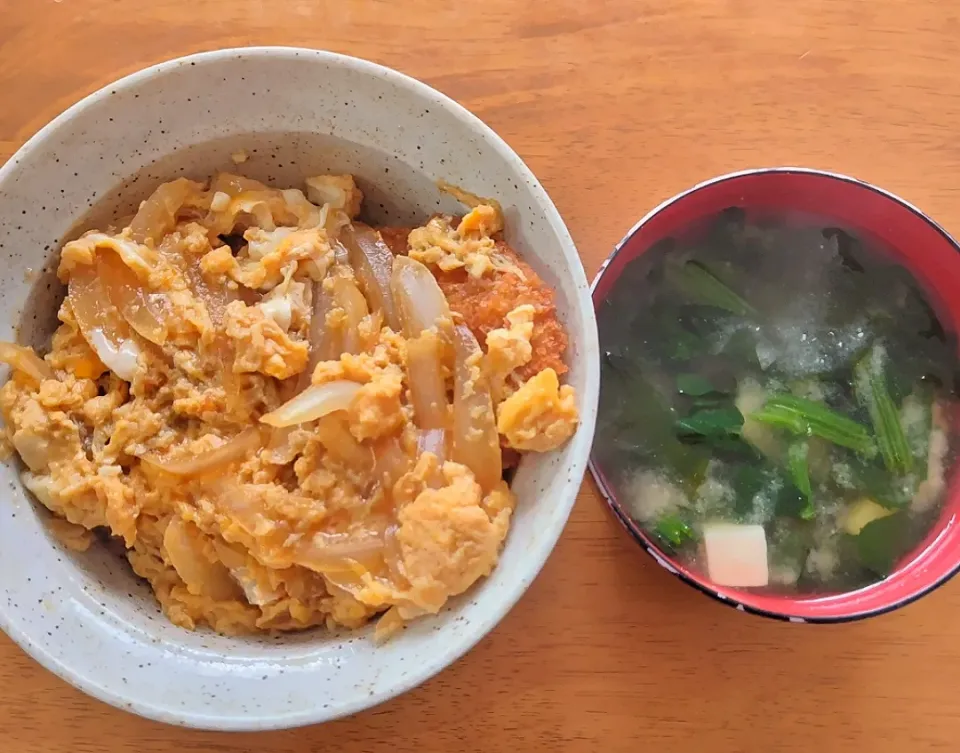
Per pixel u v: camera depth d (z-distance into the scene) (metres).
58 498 0.21
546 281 0.21
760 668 0.24
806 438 0.25
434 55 0.25
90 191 0.22
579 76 0.26
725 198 0.24
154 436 0.21
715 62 0.26
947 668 0.24
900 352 0.25
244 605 0.22
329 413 0.21
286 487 0.21
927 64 0.26
